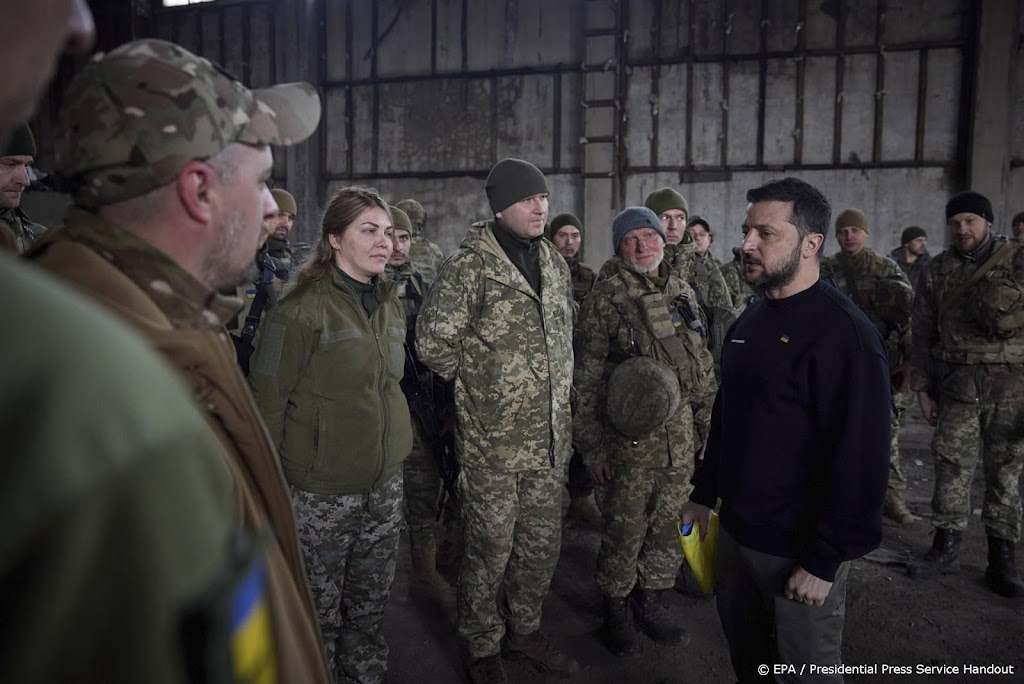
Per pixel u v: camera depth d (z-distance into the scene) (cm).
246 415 72
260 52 924
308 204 927
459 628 227
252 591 40
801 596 146
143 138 66
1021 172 730
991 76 718
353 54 902
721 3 788
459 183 884
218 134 70
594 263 841
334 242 193
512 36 852
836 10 760
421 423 264
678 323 257
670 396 236
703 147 808
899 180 761
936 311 319
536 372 218
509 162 218
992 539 296
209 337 69
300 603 73
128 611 30
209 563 35
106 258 66
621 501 247
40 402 29
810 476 154
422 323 218
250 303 284
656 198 345
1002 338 291
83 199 67
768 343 158
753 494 159
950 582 303
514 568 232
